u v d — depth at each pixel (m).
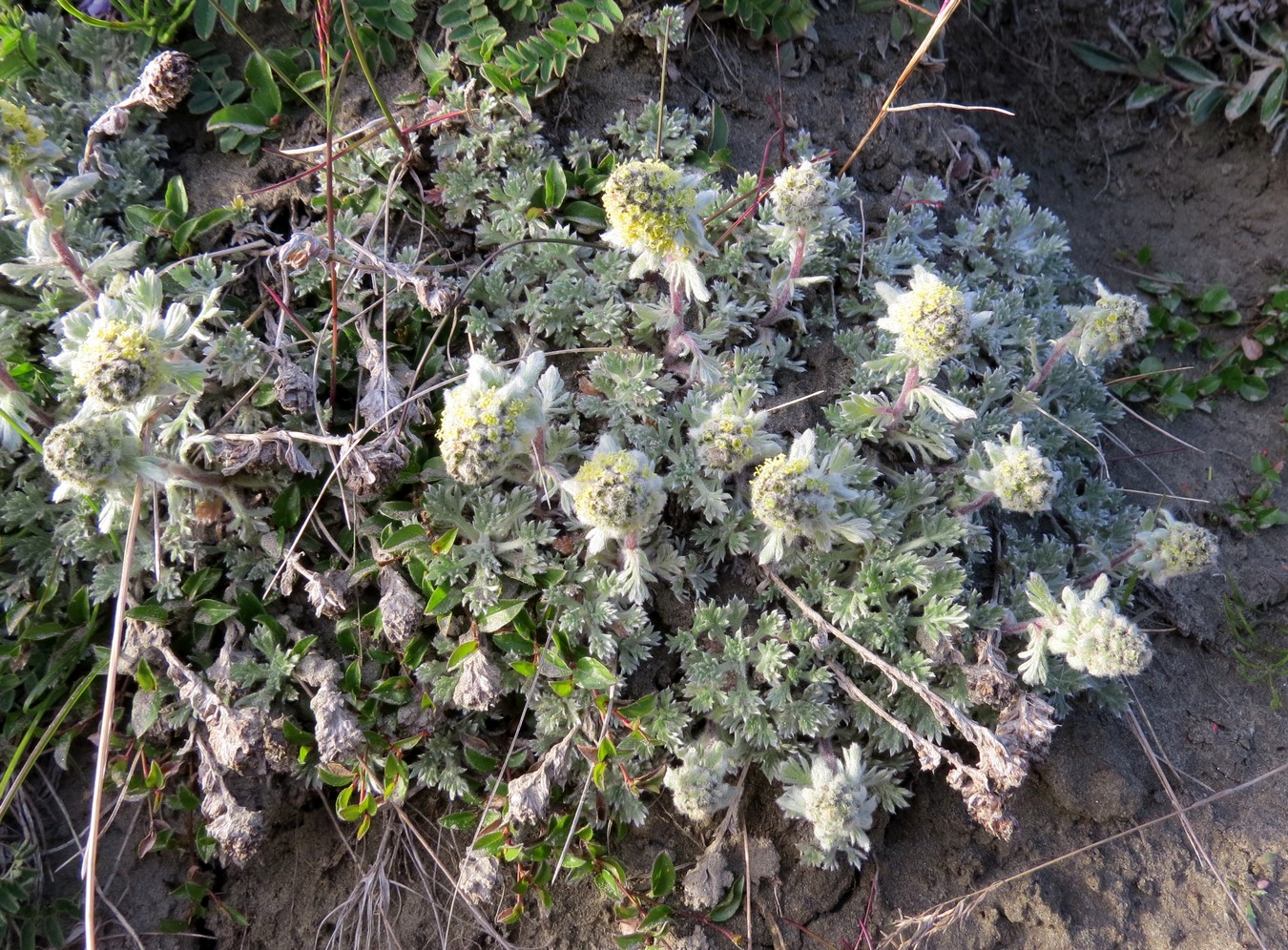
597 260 0.23
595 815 0.20
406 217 0.24
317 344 0.22
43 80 0.23
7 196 0.19
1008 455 0.20
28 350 0.22
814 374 0.23
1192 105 0.31
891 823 0.21
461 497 0.21
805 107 0.26
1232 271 0.31
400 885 0.21
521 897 0.20
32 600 0.21
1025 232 0.27
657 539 0.21
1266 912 0.20
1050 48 0.32
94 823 0.17
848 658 0.21
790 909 0.20
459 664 0.20
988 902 0.20
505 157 0.24
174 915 0.21
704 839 0.21
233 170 0.24
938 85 0.28
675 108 0.25
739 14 0.26
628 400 0.22
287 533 0.21
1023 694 0.20
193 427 0.21
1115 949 0.20
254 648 0.21
